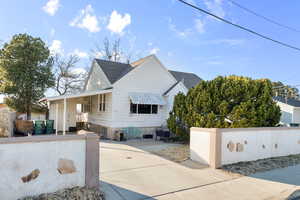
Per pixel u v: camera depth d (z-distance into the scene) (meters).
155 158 8.35
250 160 8.11
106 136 15.45
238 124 9.62
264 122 9.95
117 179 5.68
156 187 5.23
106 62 17.89
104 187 5.05
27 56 18.73
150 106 16.59
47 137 4.23
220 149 7.18
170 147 10.96
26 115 19.53
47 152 4.23
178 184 5.51
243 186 5.54
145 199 4.52
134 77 15.81
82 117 21.27
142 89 16.20
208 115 10.42
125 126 15.30
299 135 10.35
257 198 4.78
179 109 12.36
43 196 4.07
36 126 15.04
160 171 6.58
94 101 18.30
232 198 4.74
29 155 4.02
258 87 10.34
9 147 3.81
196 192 5.02
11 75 18.08
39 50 19.22
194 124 11.18
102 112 16.41
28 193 3.99
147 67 16.53
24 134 14.74
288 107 27.17
